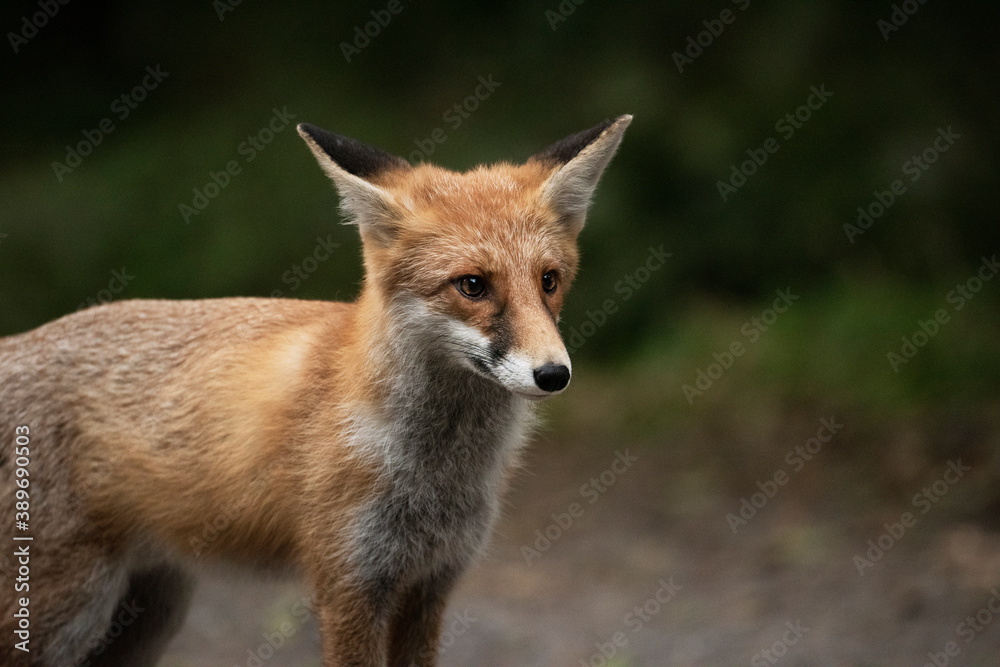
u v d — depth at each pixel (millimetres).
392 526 6590
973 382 14203
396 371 6410
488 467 6906
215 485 6836
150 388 7000
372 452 6418
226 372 6926
